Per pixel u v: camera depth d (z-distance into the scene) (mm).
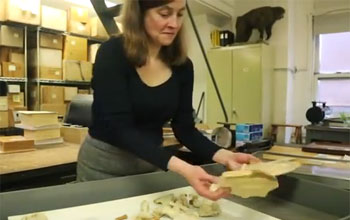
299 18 4453
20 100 3381
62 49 3717
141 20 881
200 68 4691
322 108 3531
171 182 921
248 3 4688
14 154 1694
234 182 631
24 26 3393
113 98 862
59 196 751
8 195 697
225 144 1663
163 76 980
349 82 4203
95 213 719
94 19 3883
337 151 1489
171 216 722
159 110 967
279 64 4355
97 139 1008
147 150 799
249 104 4172
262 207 790
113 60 876
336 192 740
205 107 4699
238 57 4230
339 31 4230
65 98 3703
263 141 1815
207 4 4289
